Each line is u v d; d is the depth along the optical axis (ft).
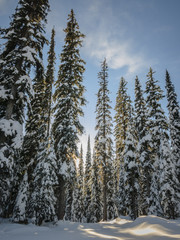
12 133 32.04
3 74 34.55
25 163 44.24
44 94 52.85
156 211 55.77
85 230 27.61
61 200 38.96
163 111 67.10
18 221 31.83
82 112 48.65
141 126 68.44
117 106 79.36
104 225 34.81
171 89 85.40
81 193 118.42
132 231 25.39
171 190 58.80
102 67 78.84
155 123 67.82
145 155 62.64
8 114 33.04
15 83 33.01
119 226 32.81
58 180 40.83
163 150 63.16
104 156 65.82
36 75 41.93
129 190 59.11
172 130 79.61
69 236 21.86
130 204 58.75
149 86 72.95
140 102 70.74
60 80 52.08
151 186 60.34
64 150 42.16
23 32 39.04
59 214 38.01
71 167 42.70
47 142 39.24
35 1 40.60
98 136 69.82
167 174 60.80
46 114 50.60
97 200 91.50
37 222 32.91
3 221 33.63
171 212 58.13
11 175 31.04
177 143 76.74
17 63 36.45
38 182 36.94
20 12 38.99
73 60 50.96
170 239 18.45
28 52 35.29
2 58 34.68
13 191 41.37
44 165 36.70
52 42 59.31
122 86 79.30
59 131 43.88
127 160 60.39
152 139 66.08
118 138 79.77
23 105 35.12
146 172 61.36
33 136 46.85
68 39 54.54
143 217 31.45
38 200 34.32
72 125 43.55
